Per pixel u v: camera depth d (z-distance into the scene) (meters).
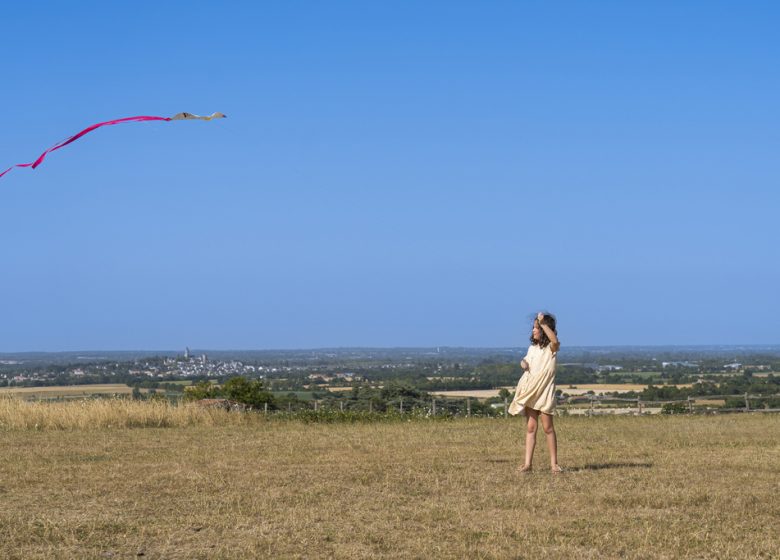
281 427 20.67
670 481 10.80
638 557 7.31
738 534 8.06
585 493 9.97
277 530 8.24
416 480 10.94
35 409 20.83
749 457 13.14
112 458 13.63
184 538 7.98
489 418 24.34
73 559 7.27
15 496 10.03
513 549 7.53
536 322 11.62
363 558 7.26
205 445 15.67
